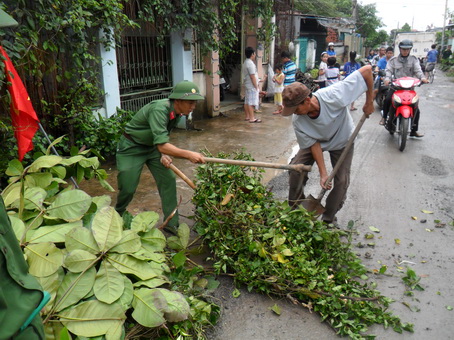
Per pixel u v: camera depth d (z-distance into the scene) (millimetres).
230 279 3279
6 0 4621
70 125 5781
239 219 3342
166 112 3359
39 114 5535
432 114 10148
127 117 6566
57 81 5672
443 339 2666
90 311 2234
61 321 2172
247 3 10008
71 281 2332
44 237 2568
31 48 5109
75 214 2740
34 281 1514
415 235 4016
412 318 2861
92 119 6098
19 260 1497
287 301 3029
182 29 7969
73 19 5195
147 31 7508
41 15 4844
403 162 6223
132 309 2477
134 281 2619
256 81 9047
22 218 2717
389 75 7621
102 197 3104
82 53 5742
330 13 18672
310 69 19188
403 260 3580
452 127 8594
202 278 3043
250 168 4148
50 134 5738
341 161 3674
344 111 3664
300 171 3525
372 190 5121
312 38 20828
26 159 5133
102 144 6105
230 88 12352
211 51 9008
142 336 2404
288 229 3400
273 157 6602
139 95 7641
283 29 13008
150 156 3678
